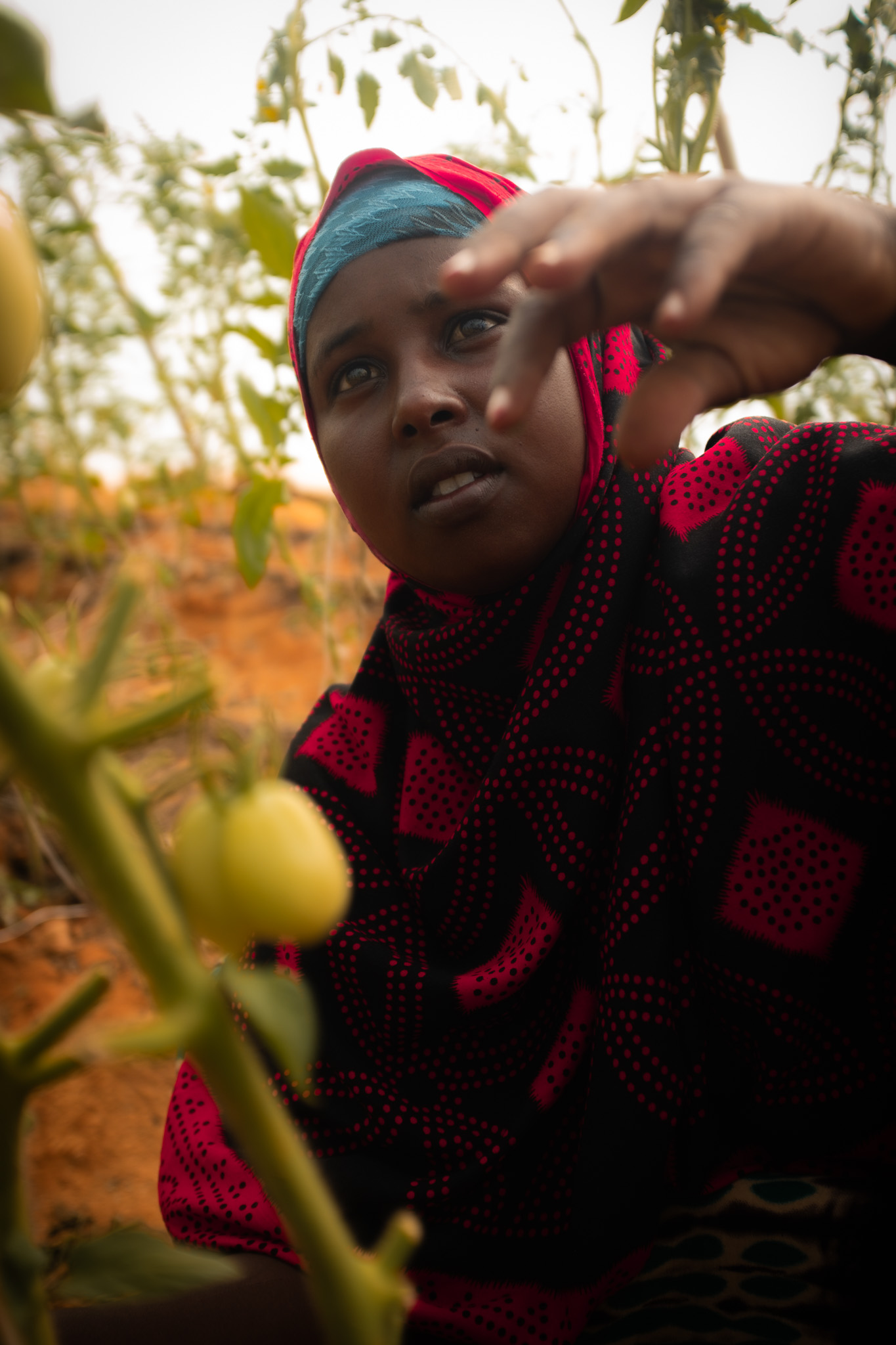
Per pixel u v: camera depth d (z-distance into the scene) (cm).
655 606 76
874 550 69
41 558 289
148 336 221
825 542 71
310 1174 27
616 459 78
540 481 73
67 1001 26
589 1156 73
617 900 75
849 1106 74
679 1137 76
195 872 28
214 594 268
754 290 41
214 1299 68
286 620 253
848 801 72
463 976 79
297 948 85
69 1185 134
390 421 74
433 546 74
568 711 76
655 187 36
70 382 262
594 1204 73
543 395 72
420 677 86
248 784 29
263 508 145
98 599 260
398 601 95
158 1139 142
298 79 121
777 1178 77
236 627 256
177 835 29
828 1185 77
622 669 77
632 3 97
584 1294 74
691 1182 76
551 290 33
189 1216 80
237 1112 26
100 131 28
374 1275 27
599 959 79
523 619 79
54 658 29
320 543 282
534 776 78
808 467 74
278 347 157
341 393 77
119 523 271
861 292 42
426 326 73
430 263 73
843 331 44
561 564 77
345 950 83
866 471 70
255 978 26
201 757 30
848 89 114
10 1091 26
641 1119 72
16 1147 26
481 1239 77
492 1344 73
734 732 73
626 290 37
